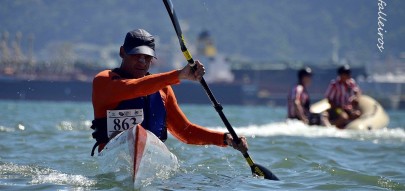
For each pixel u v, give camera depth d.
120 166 25.31
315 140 46.94
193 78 25.36
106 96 26.19
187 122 28.20
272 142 43.22
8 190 24.00
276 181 27.45
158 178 26.11
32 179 26.09
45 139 42.56
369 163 35.38
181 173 27.97
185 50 25.38
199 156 33.28
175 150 34.81
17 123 59.66
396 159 37.44
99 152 27.02
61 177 26.44
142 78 25.69
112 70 27.11
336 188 26.16
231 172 29.14
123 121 26.61
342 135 55.06
